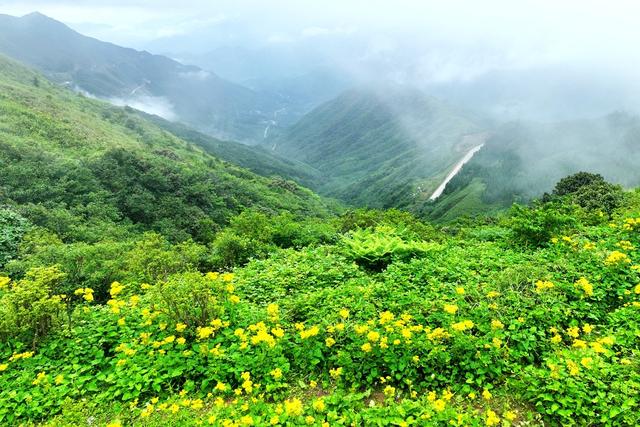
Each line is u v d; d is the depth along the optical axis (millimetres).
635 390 4422
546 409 4562
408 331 5383
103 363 5914
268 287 8383
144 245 13148
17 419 5043
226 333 6129
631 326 5781
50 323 6453
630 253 8062
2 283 7203
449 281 7984
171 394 5285
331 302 6910
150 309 6746
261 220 16891
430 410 4453
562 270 7559
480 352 5344
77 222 28234
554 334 5918
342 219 20094
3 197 30781
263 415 4621
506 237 10961
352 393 5043
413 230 16094
